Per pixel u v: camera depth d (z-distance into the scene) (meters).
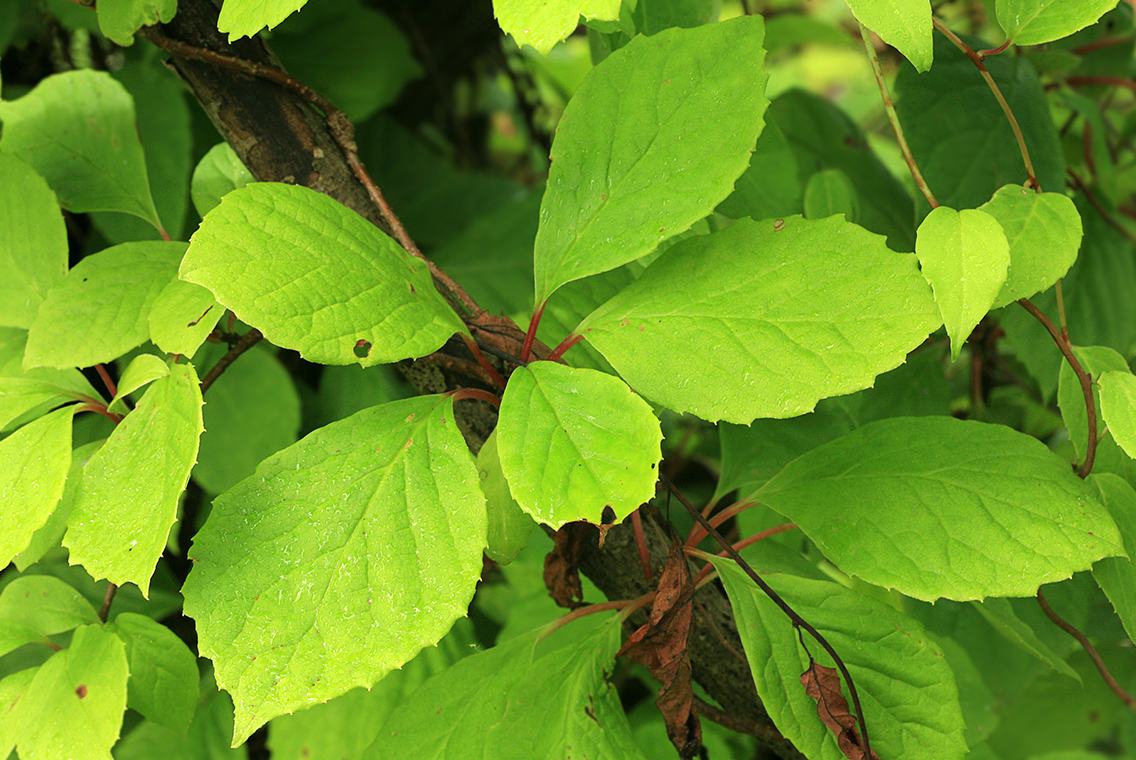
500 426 0.51
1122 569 0.55
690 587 0.55
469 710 0.56
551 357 0.54
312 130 0.58
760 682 0.54
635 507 0.49
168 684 0.58
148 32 0.56
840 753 0.54
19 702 0.55
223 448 0.71
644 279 0.54
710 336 0.52
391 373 0.78
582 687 0.55
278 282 0.50
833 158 0.83
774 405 0.51
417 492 0.51
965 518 0.54
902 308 0.52
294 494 0.52
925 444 0.56
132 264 0.56
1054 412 0.81
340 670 0.50
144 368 0.53
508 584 0.75
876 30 0.52
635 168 0.53
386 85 0.84
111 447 0.53
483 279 0.95
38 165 0.61
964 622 0.74
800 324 0.52
